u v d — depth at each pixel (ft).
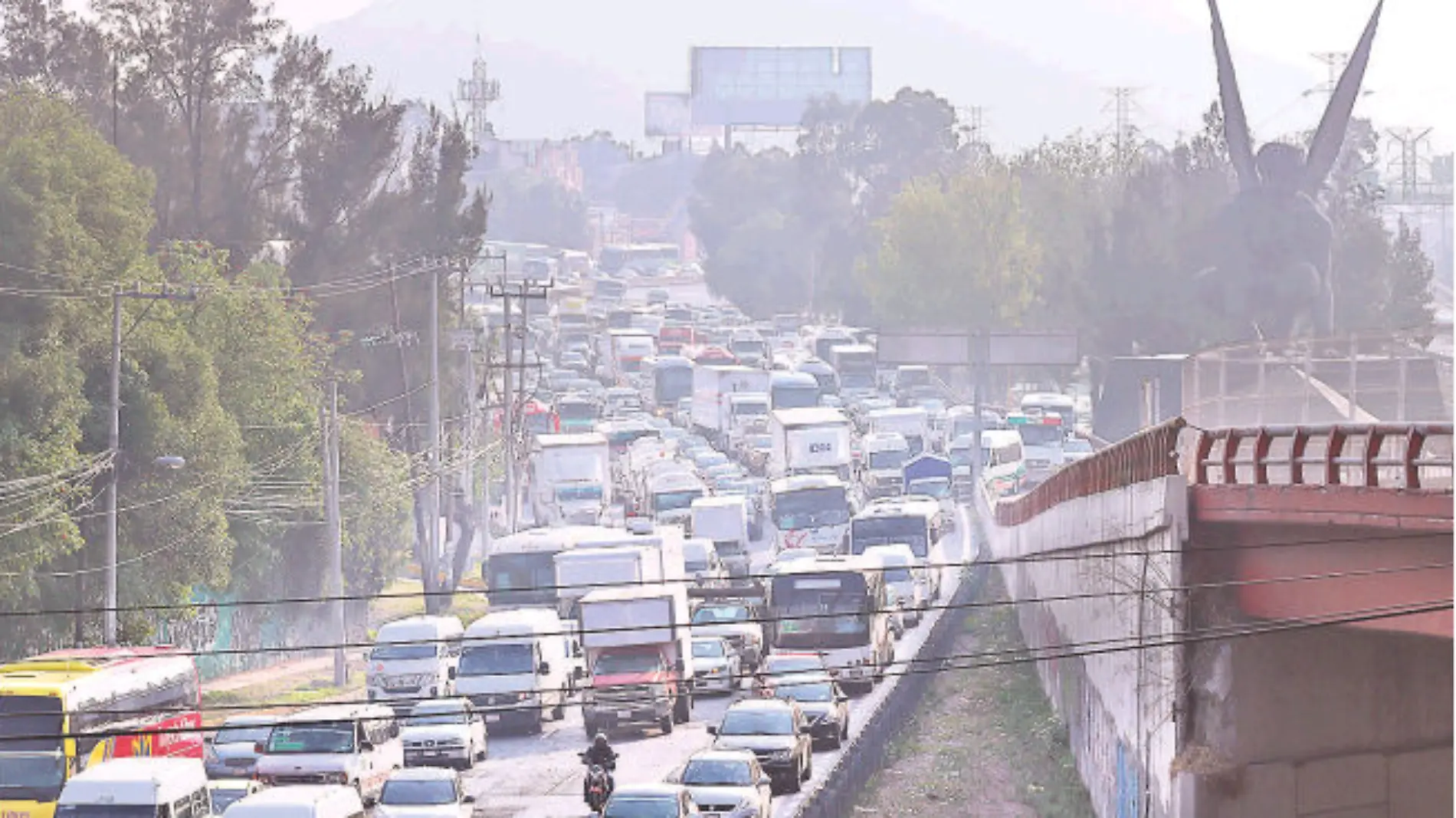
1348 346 488.85
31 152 545.44
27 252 538.06
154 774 333.01
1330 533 290.15
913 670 528.22
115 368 500.74
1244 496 298.15
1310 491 285.23
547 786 423.23
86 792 329.52
